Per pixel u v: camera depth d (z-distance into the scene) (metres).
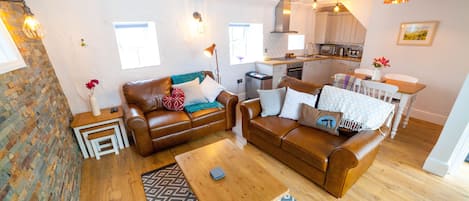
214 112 2.84
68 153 2.04
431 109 3.22
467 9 2.64
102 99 2.92
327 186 1.85
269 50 4.70
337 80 2.95
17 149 1.20
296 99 2.47
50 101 2.03
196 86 3.03
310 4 4.84
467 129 1.85
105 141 2.83
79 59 2.65
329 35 5.61
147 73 3.19
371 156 1.93
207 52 3.24
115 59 2.89
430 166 2.07
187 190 1.97
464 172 2.08
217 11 3.62
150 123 2.47
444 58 2.95
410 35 3.20
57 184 1.57
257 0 4.02
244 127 2.70
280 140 2.15
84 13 2.55
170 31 3.21
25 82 1.60
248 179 1.53
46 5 2.33
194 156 1.82
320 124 2.16
